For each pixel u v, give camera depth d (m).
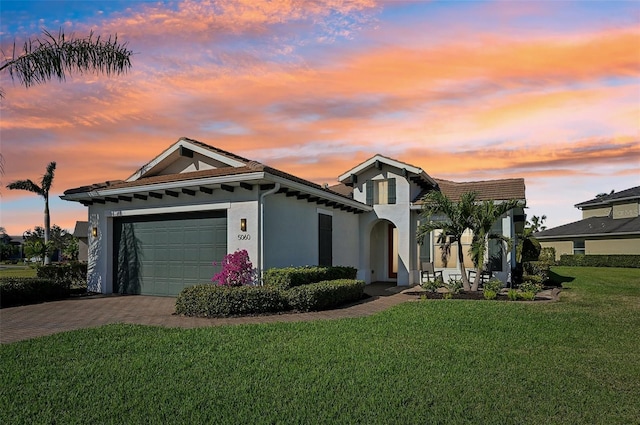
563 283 18.78
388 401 4.90
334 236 16.77
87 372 5.79
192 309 10.03
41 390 5.20
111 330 8.12
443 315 9.84
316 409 4.70
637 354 6.85
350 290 12.48
